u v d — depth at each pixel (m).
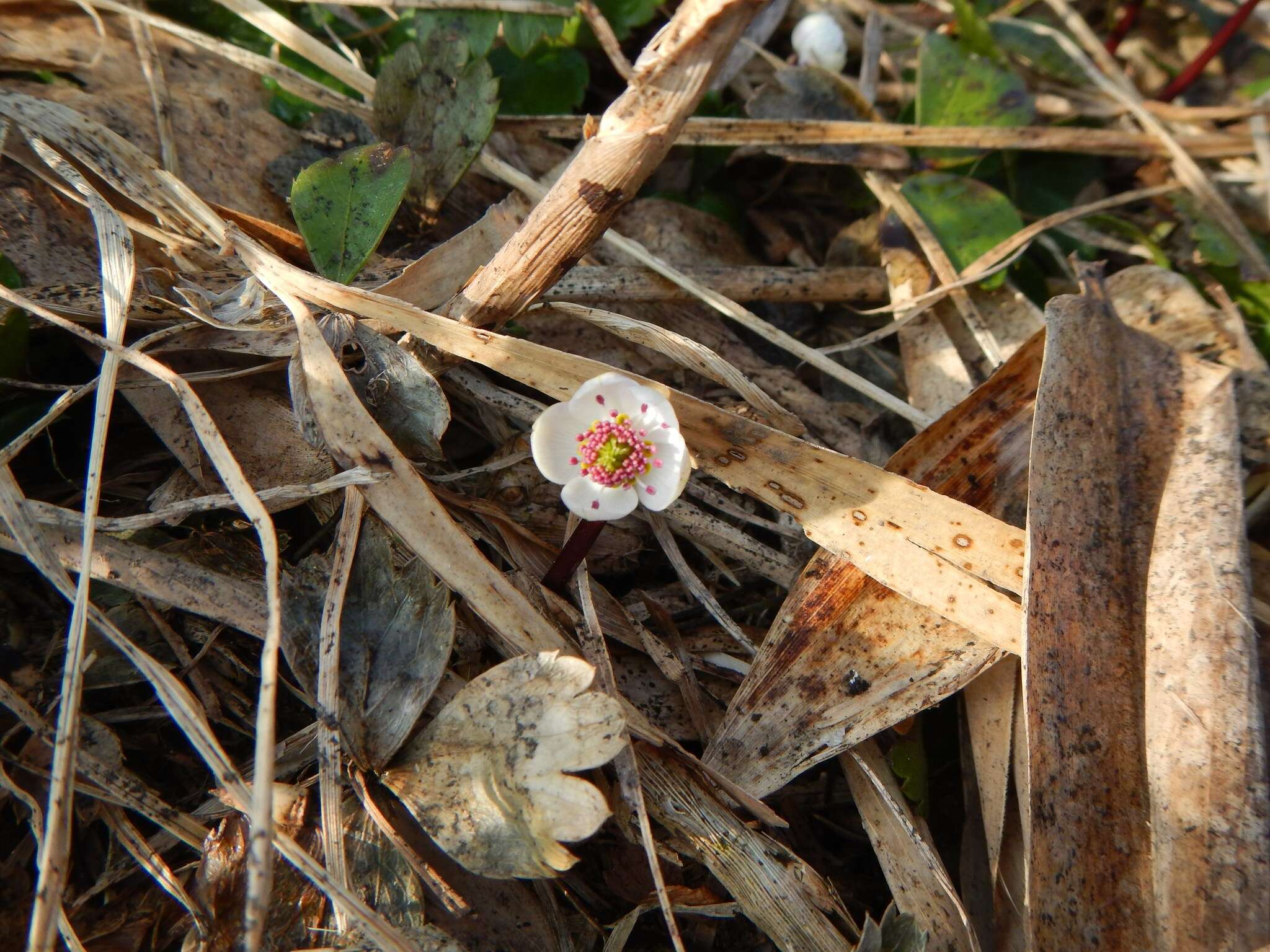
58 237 0.18
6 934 0.15
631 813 0.16
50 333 0.17
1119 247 0.22
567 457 0.16
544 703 0.15
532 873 0.14
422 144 0.19
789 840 0.17
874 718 0.16
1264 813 0.14
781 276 0.21
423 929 0.15
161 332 0.16
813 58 0.23
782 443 0.16
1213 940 0.14
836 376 0.19
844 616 0.16
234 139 0.19
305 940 0.15
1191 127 0.24
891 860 0.16
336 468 0.17
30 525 0.15
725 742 0.16
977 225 0.21
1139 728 0.15
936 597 0.16
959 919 0.16
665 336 0.17
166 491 0.17
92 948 0.15
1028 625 0.15
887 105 0.25
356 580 0.16
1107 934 0.14
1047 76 0.25
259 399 0.17
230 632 0.17
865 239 0.22
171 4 0.21
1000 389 0.17
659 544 0.18
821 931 0.16
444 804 0.15
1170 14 0.26
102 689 0.16
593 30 0.22
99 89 0.19
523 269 0.17
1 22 0.19
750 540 0.18
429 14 0.20
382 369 0.16
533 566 0.17
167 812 0.16
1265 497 0.18
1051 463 0.16
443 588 0.16
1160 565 0.15
